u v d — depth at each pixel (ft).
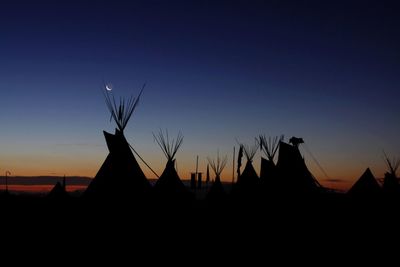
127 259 40.55
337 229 56.34
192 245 50.01
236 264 44.42
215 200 73.46
